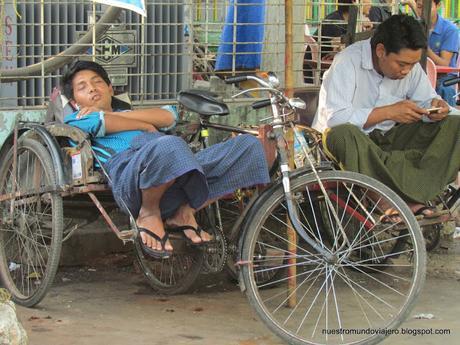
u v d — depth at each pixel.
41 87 4.87
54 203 3.86
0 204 4.30
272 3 5.49
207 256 3.97
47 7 4.82
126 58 5.02
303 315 3.92
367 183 3.46
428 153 4.05
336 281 4.53
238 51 5.40
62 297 4.24
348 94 4.25
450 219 4.12
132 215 3.64
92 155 3.77
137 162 3.46
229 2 5.36
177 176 3.40
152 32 5.07
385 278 4.60
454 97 6.09
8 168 4.27
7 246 4.46
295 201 3.62
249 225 3.53
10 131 4.59
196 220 3.97
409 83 4.40
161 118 4.04
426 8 5.11
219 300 4.25
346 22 5.66
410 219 3.37
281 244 4.32
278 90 3.60
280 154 3.56
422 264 3.30
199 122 4.12
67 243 4.80
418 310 4.04
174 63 5.17
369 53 4.29
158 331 3.68
